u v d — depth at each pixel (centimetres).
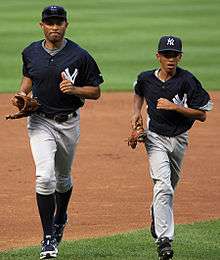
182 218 3794
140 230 3497
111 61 9644
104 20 13438
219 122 6556
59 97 3014
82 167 4966
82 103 3092
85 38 11419
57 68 2991
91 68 3039
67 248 3136
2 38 11381
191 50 10456
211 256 2991
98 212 3938
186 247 3116
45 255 2903
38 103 2997
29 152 5412
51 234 2933
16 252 3086
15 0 16938
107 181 4606
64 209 3164
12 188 4434
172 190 2947
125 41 11188
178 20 13488
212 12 14600
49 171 2933
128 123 6450
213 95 7631
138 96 3058
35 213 3925
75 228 3631
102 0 16825
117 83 8275
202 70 9012
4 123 6412
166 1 16550
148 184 4550
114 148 5544
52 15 2964
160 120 2981
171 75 2981
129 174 4794
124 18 13712
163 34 11869
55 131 3048
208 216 3841
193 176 4747
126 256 2981
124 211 3959
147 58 9831
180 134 3002
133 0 16775
